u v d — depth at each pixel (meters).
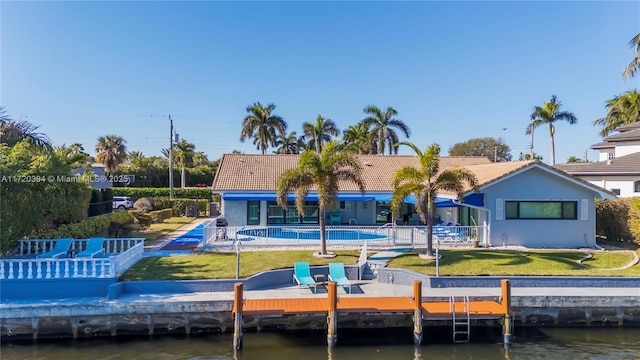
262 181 36.62
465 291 19.08
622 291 19.11
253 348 15.88
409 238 29.42
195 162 118.00
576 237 28.75
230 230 31.28
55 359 14.81
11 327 16.14
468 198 28.59
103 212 34.12
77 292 17.78
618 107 68.94
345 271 21.69
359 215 37.91
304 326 17.53
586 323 18.30
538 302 18.09
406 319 17.81
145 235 33.53
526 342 16.70
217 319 17.12
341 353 15.59
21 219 22.09
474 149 107.81
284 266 21.48
